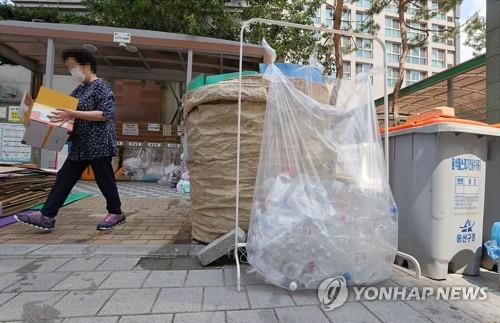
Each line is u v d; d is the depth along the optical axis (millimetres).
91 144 3289
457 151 2486
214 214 2850
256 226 2244
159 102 12344
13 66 12336
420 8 11203
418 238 2559
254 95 2721
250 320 1727
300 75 2627
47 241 3014
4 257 2570
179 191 6543
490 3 4180
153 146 9758
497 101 4047
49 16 12094
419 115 2959
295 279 2090
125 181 9320
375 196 2279
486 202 2873
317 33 10953
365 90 2471
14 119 8820
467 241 2527
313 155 2285
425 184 2525
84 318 1690
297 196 2184
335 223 2139
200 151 2867
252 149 2766
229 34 9562
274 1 9891
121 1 9117
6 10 11789
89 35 6973
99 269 2396
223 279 2273
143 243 3055
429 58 26766
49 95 3125
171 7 8984
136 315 1738
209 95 2748
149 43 7137
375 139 2395
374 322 1755
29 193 4707
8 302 1841
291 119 2303
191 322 1686
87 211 4477
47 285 2084
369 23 11664
